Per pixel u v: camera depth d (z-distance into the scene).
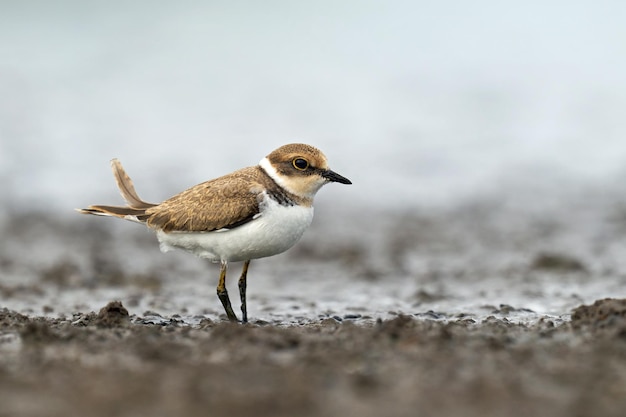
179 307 11.23
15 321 8.97
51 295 12.13
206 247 9.67
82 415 5.62
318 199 20.92
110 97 30.84
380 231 17.88
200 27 40.19
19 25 38.31
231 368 6.77
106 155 24.34
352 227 18.27
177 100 30.77
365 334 7.92
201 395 6.02
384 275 13.89
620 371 6.62
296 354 7.25
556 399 5.97
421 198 20.88
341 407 5.80
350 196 21.09
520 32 39.94
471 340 7.71
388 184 22.11
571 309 10.65
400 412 5.72
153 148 25.09
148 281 13.27
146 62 35.38
